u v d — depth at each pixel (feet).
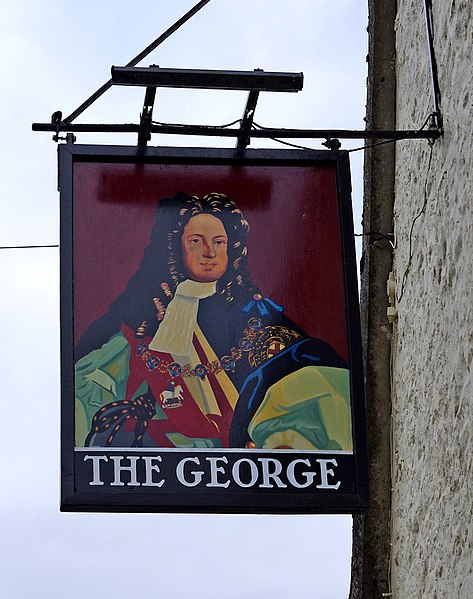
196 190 27.09
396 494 31.91
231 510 24.89
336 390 25.90
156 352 25.90
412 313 31.22
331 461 25.30
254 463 25.18
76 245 26.43
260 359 26.04
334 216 27.07
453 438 27.32
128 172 27.07
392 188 33.91
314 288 26.58
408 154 32.27
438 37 29.37
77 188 26.81
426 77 30.76
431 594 28.37
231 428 25.44
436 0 29.68
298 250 26.81
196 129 27.32
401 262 32.48
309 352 26.13
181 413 25.49
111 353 25.81
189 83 26.45
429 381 29.35
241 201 27.09
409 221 31.86
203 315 26.27
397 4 34.58
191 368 25.85
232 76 26.45
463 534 26.35
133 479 24.84
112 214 26.73
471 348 26.37
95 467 24.85
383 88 34.40
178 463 25.04
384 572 32.24
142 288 26.30
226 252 26.71
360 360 26.07
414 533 30.01
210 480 24.97
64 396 25.31
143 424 25.31
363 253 34.12
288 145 27.63
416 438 30.30
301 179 27.30
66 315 25.89
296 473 25.14
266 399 25.75
